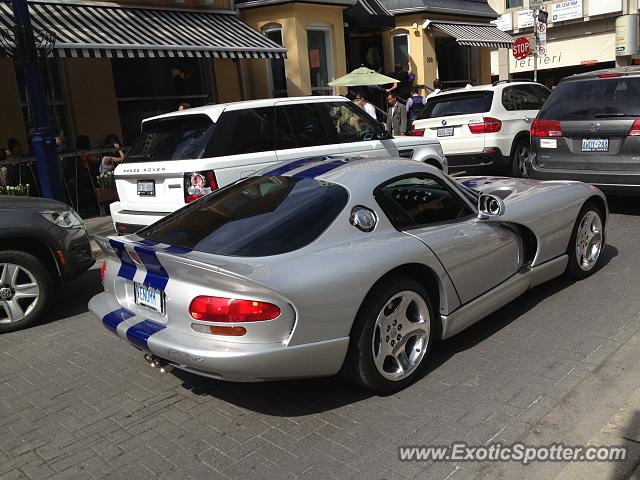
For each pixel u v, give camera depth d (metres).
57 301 6.35
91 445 3.46
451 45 19.30
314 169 4.26
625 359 3.96
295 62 13.55
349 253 3.51
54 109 11.30
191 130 6.47
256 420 3.59
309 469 3.07
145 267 3.63
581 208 5.34
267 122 6.75
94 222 9.95
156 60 12.69
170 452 3.32
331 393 3.83
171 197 6.34
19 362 4.74
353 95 15.05
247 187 4.26
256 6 13.41
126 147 12.28
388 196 3.96
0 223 5.39
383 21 15.79
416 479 2.93
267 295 3.17
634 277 5.56
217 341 3.24
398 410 3.57
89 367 4.55
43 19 10.01
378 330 3.63
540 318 4.78
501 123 10.39
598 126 7.36
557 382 3.76
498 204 4.24
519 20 28.45
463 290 4.12
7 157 10.18
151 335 3.46
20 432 3.66
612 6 25.92
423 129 11.05
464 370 4.00
